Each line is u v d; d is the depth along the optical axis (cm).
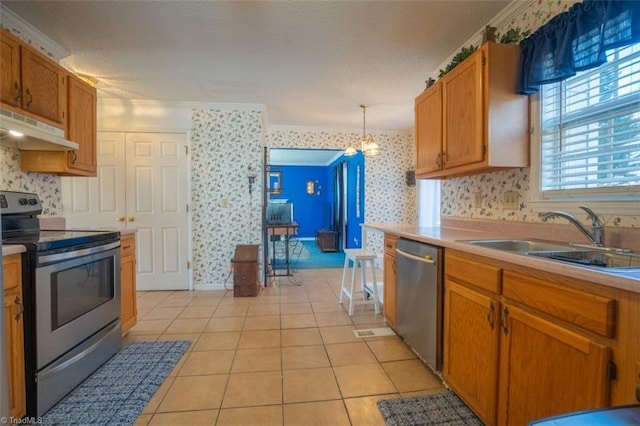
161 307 322
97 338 199
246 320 285
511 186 203
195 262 391
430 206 488
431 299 188
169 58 265
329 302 338
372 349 228
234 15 206
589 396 94
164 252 384
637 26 125
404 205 546
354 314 301
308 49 251
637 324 83
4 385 75
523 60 178
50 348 160
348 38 234
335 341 241
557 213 153
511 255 124
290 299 349
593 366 93
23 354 149
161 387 181
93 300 197
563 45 151
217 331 261
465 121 197
